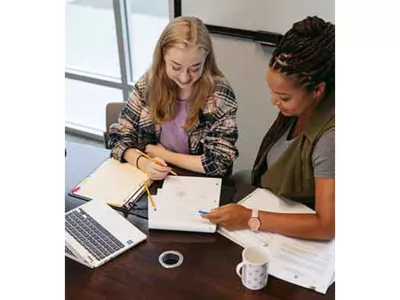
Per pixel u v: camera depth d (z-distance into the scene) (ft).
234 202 5.44
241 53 8.32
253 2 7.80
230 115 6.25
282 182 5.39
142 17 10.48
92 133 11.53
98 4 10.66
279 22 7.76
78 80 11.61
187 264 4.66
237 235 4.93
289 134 5.50
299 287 4.34
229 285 4.41
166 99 6.21
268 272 4.45
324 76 4.57
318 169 4.81
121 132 6.47
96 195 5.60
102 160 6.24
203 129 6.38
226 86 6.31
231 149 6.18
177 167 6.11
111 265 4.65
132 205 5.44
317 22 4.65
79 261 4.68
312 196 5.32
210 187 5.67
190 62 5.77
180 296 4.33
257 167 5.93
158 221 5.06
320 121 4.82
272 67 4.71
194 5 8.37
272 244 4.81
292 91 4.67
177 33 5.75
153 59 6.12
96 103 11.61
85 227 4.99
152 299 4.31
